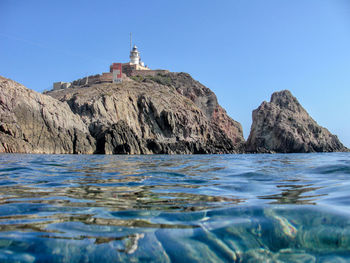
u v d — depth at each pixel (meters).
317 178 8.41
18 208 4.70
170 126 76.06
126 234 3.29
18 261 2.63
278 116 96.31
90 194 6.12
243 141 109.31
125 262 2.61
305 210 4.01
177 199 5.47
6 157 24.97
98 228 3.53
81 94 72.00
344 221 3.46
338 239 2.97
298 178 8.63
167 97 88.62
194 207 4.65
